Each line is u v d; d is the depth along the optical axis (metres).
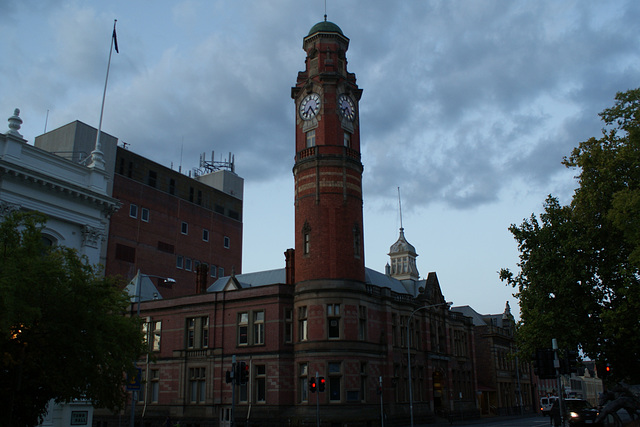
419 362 61.62
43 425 34.62
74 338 23.61
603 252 36.66
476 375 77.81
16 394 24.22
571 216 38.28
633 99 33.31
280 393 48.81
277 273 64.00
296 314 50.53
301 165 52.88
